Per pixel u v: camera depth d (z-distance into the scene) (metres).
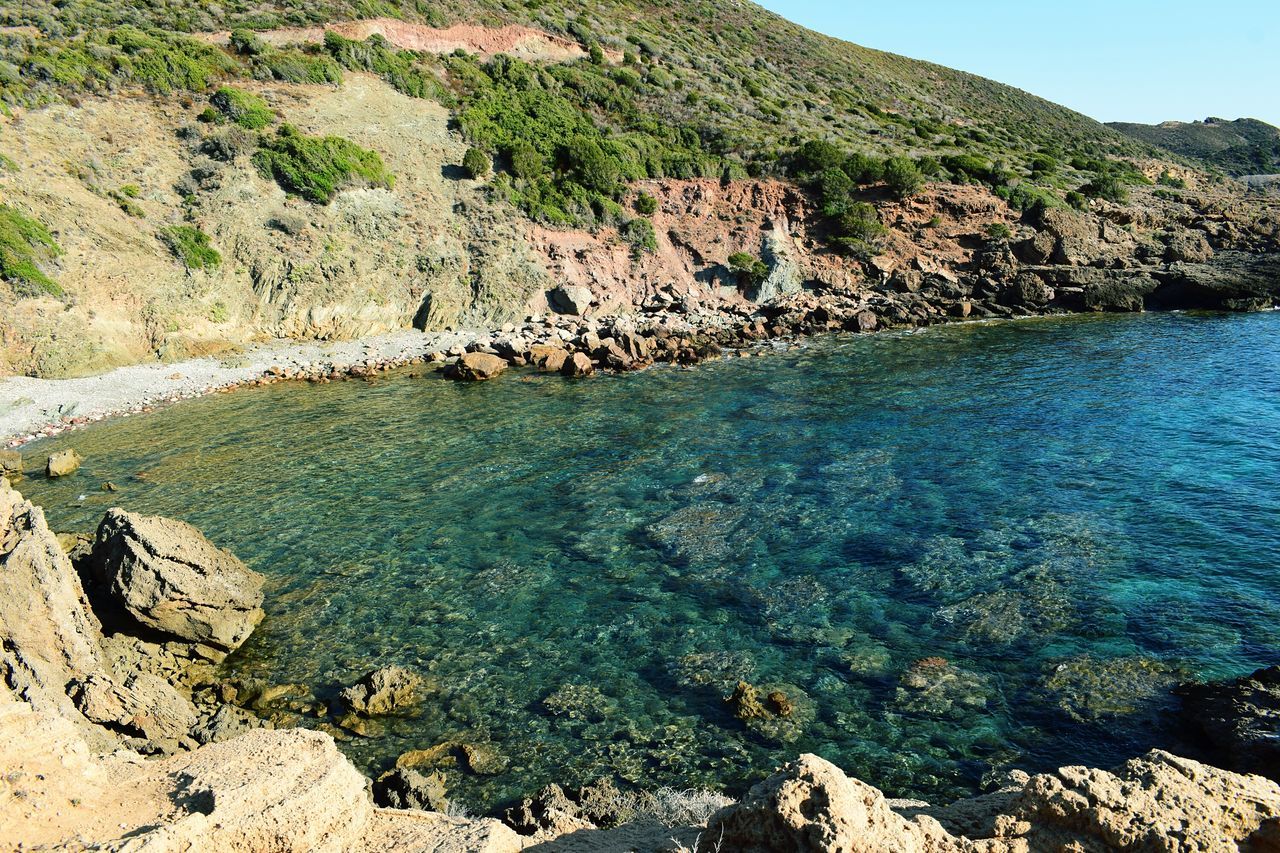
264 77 57.94
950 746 12.91
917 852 5.99
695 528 21.94
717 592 18.47
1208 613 16.03
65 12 56.09
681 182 67.06
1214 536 19.23
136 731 13.59
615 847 7.69
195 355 43.94
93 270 41.56
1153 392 32.31
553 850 7.79
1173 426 27.70
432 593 19.03
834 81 104.12
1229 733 12.05
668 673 15.48
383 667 15.46
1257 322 46.75
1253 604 16.20
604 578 19.42
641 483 25.61
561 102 72.38
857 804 6.21
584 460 28.14
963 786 12.00
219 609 16.75
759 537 21.20
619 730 13.87
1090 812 6.36
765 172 69.25
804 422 31.61
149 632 16.30
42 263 39.56
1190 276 54.41
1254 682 13.07
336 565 20.64
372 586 19.48
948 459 26.22
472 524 22.94
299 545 21.88
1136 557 18.55
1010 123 113.75
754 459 27.42
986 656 15.28
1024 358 40.94
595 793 11.93
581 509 23.69
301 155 51.78
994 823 6.58
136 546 16.45
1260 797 6.51
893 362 41.94
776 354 45.66
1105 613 16.31
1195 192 84.56
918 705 13.99
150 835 6.03
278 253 48.72
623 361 43.12
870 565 19.30
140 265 43.47
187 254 45.28
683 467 26.97
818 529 21.47
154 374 40.75
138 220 45.00
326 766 7.81
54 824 6.54
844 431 30.08
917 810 7.60
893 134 84.06
